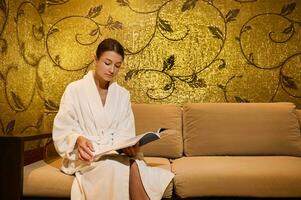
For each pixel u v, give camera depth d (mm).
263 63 2557
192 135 2234
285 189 1679
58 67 2646
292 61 2543
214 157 2096
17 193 1605
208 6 2602
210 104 2318
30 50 2410
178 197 1731
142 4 2631
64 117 1732
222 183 1692
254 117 2223
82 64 2633
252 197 1708
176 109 2350
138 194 1586
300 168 1733
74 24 2650
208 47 2588
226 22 2584
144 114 2309
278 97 2541
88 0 2650
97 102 1795
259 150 2150
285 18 2561
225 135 2188
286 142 2146
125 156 1644
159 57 2609
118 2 2641
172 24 2613
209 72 2580
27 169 1724
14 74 2158
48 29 2660
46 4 2668
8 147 1616
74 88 1811
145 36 2621
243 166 1771
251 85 2555
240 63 2566
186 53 2600
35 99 2490
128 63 2619
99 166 1556
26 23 2354
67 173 1674
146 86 2607
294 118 2230
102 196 1518
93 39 2637
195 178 1704
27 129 2344
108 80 1786
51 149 2615
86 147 1586
